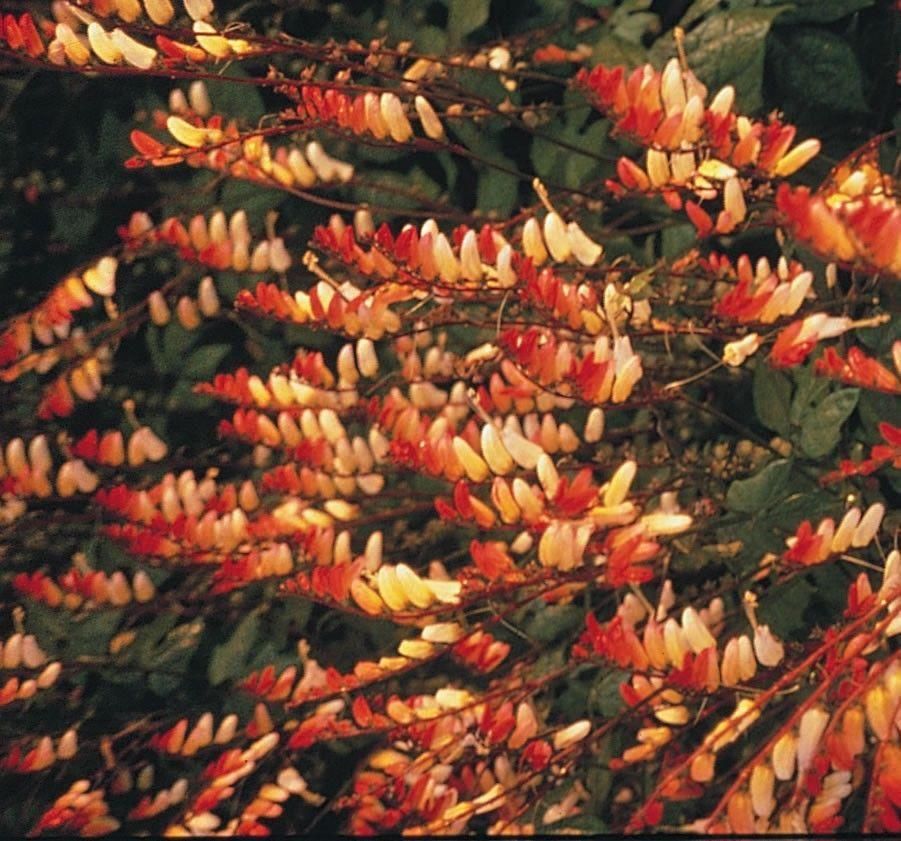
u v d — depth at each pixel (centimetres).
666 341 152
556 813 158
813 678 145
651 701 146
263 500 175
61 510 175
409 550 173
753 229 154
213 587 168
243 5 178
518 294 144
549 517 142
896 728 135
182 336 182
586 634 142
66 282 173
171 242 169
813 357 153
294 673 166
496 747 148
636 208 166
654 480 163
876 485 154
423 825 154
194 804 164
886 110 163
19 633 169
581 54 170
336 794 174
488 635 155
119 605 169
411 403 164
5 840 175
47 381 185
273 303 154
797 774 140
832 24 164
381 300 149
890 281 150
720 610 156
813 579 156
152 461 174
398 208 176
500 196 173
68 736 167
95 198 185
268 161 161
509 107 169
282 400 163
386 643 172
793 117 162
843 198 146
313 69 156
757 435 165
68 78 184
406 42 174
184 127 148
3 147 185
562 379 142
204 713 175
